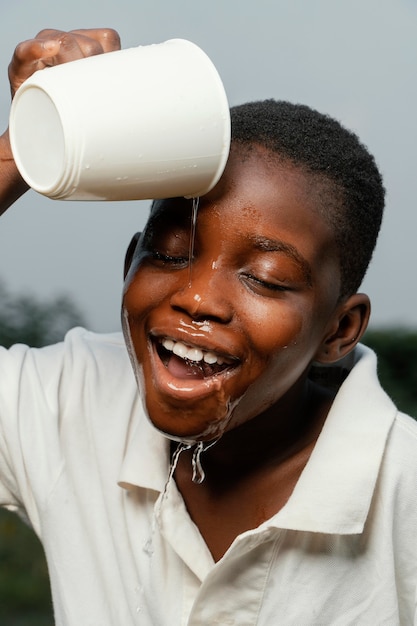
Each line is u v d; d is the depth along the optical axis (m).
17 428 1.86
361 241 1.59
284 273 1.44
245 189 1.43
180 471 1.74
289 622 1.64
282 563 1.65
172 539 1.67
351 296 1.64
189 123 1.28
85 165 1.22
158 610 1.70
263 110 1.54
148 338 1.47
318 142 1.51
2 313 6.18
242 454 1.69
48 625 3.76
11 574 4.23
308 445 1.72
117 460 1.80
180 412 1.45
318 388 1.82
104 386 1.88
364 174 1.58
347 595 1.66
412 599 1.68
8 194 1.64
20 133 1.27
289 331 1.45
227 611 1.65
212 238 1.42
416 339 6.23
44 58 1.46
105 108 1.22
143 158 1.26
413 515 1.68
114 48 1.52
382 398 1.72
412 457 1.69
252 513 1.70
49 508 1.82
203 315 1.41
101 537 1.78
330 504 1.62
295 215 1.44
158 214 1.47
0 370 1.90
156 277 1.45
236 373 1.44
